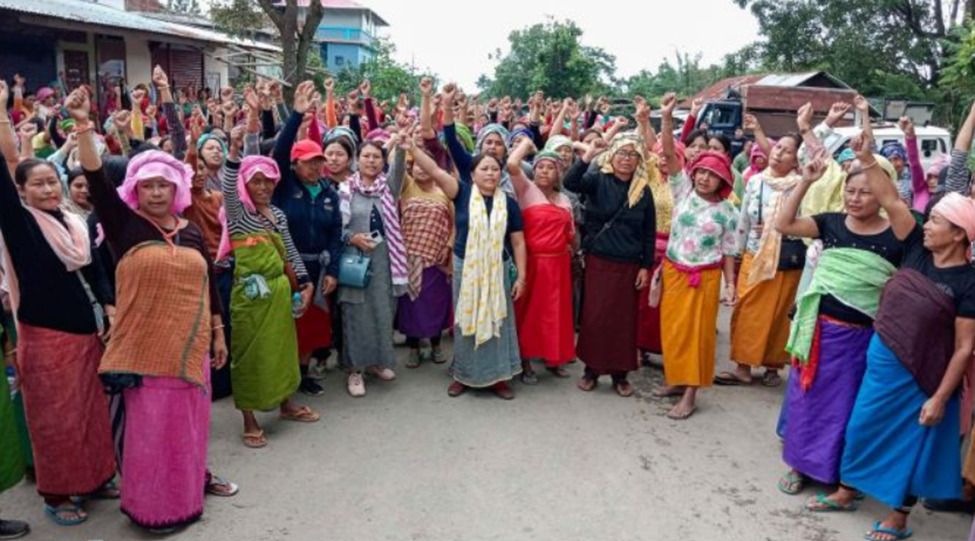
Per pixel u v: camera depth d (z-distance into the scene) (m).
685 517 3.79
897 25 24.20
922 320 3.42
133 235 3.30
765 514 3.84
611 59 33.06
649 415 5.09
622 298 5.21
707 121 14.96
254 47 23.89
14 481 3.49
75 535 3.49
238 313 4.24
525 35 33.19
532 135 7.65
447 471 4.20
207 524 3.61
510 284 5.28
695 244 4.85
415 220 5.54
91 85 17.78
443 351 6.32
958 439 3.54
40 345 3.39
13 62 15.66
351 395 5.27
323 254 5.04
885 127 13.34
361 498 3.89
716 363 6.23
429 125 5.62
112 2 24.58
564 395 5.41
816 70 22.30
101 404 3.58
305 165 4.81
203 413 3.60
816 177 3.80
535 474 4.19
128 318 3.31
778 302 5.46
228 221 4.22
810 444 3.93
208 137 5.13
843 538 3.64
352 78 26.47
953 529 3.75
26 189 3.35
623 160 5.03
